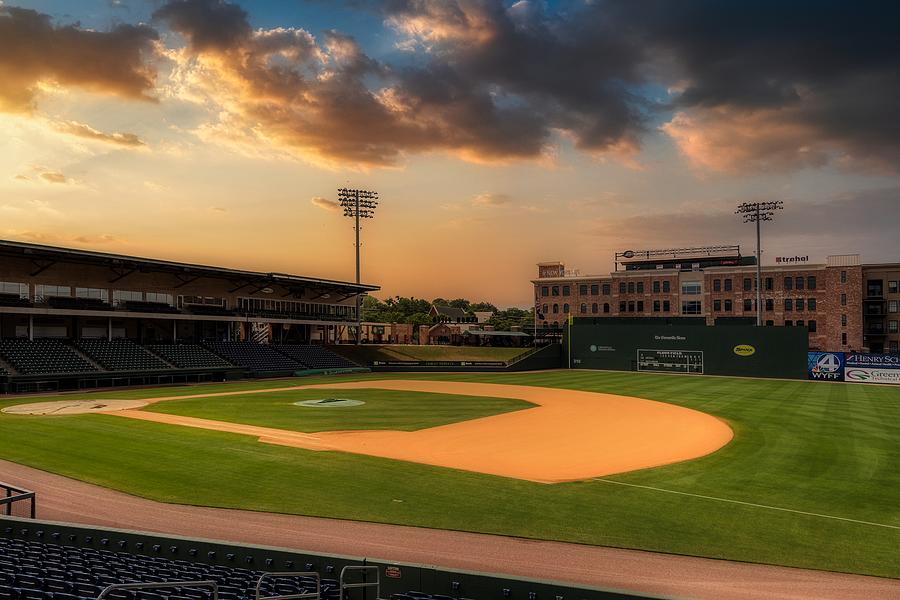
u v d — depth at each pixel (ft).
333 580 45.88
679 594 45.52
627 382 221.46
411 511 64.80
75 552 49.62
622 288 346.13
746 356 248.11
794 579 48.29
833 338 299.38
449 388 197.67
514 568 50.39
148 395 167.84
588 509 65.67
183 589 42.83
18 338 192.75
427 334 376.27
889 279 314.55
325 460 87.30
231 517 62.59
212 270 226.17
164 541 50.52
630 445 101.65
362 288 305.32
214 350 236.43
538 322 367.66
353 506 66.33
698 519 62.39
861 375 221.87
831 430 114.93
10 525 55.01
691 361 260.62
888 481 77.20
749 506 66.69
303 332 310.04
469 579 43.80
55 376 175.83
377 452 93.56
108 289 214.48
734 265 332.80
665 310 334.44
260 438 102.99
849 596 45.29
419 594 43.50
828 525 60.54
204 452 91.35
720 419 130.11
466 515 63.62
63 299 198.18
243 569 48.26
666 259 350.84
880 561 51.83
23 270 191.21
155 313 220.64
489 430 115.44
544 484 75.92
